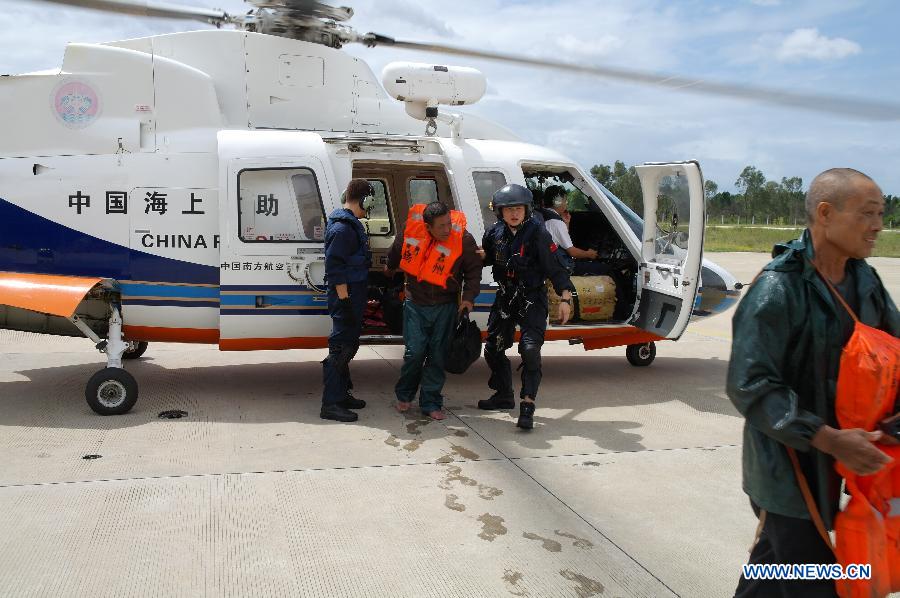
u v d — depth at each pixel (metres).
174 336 5.52
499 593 2.84
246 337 5.43
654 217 6.11
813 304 1.97
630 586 2.92
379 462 4.25
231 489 3.79
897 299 12.77
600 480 4.07
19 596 2.72
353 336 5.03
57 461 4.13
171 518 3.43
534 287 4.93
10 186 5.27
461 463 4.27
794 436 1.87
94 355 7.11
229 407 5.37
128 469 4.04
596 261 6.92
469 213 5.85
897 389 1.89
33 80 5.34
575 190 7.00
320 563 3.04
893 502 1.94
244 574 2.94
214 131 5.54
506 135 6.69
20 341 7.75
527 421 4.89
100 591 2.78
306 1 5.80
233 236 5.30
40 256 5.29
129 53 5.44
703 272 6.86
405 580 2.92
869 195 1.93
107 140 5.40
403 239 5.03
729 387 2.00
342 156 5.68
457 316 5.13
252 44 5.84
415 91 5.98
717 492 3.94
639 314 6.20
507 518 3.53
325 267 4.90
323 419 5.11
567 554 3.18
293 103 5.99
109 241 5.32
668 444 4.74
